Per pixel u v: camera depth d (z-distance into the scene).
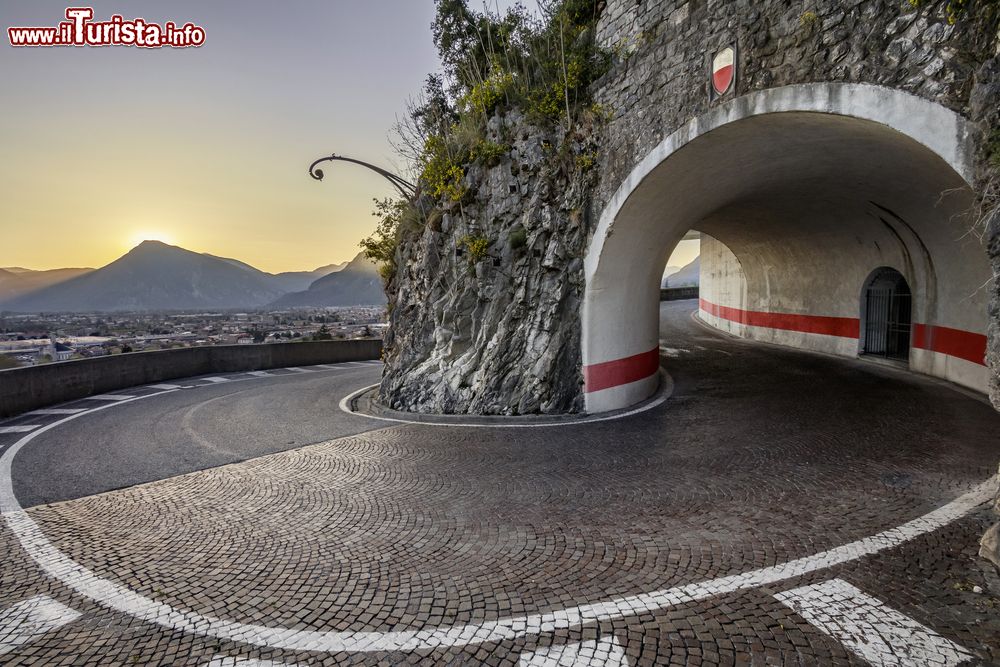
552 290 10.45
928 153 6.52
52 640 3.44
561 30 10.23
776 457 6.87
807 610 3.56
